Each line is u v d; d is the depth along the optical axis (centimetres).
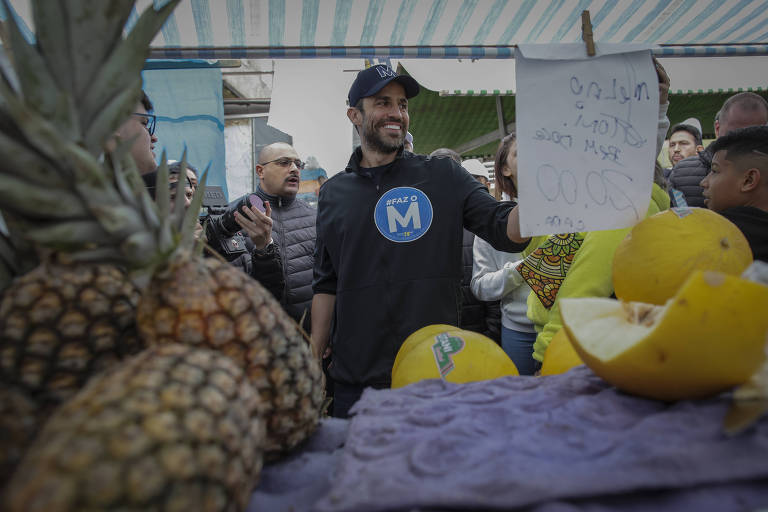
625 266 77
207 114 338
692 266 71
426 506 40
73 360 51
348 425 71
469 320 229
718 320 47
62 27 56
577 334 62
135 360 44
